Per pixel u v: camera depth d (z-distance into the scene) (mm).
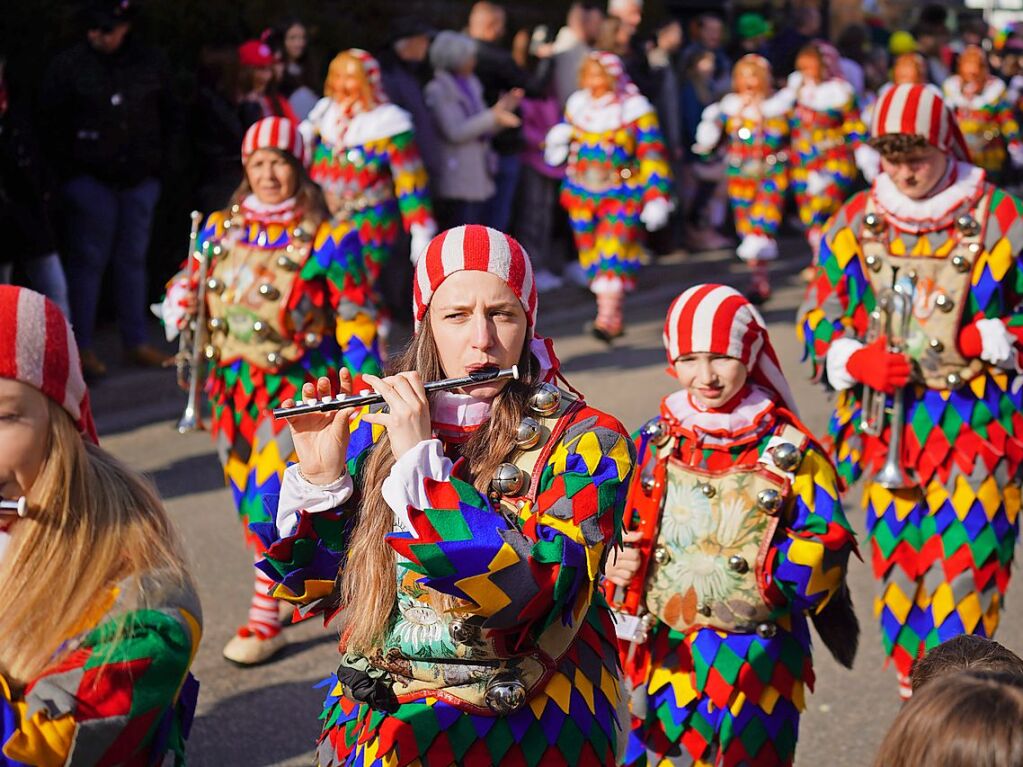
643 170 9602
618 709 2709
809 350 4508
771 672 3449
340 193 8562
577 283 12039
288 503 2664
